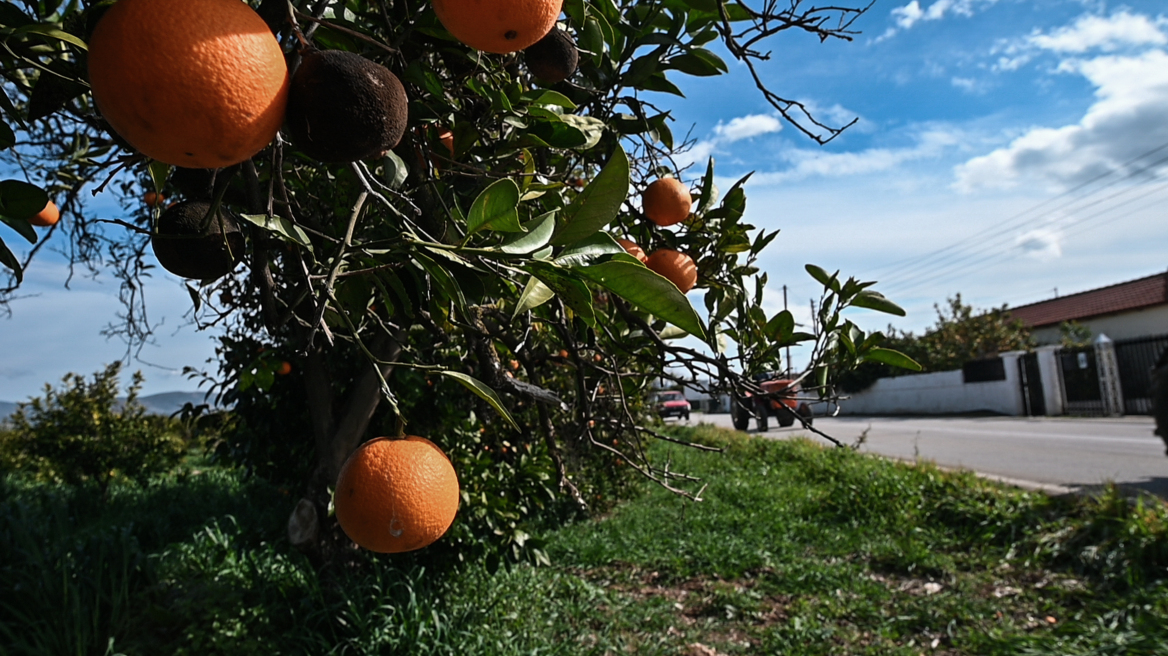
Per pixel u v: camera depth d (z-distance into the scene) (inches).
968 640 160.1
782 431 665.6
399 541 41.4
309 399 153.3
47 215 67.0
